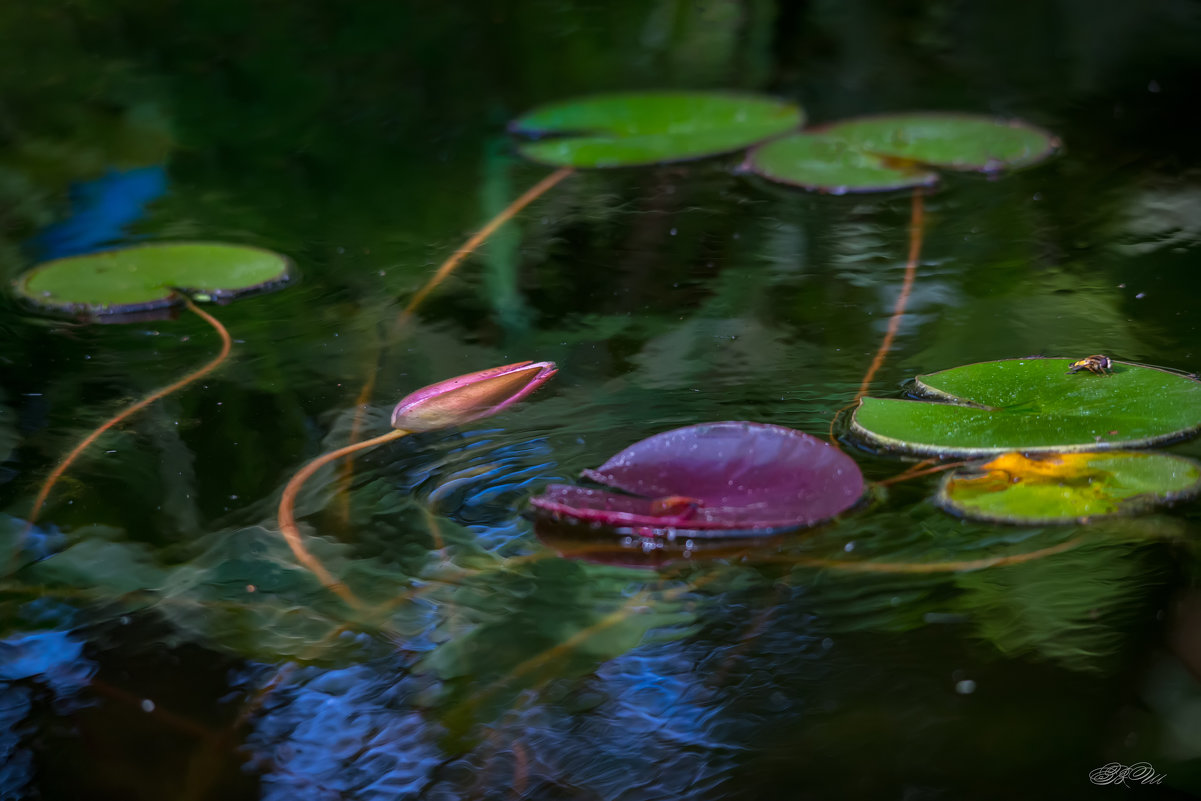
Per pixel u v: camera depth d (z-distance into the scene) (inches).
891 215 76.5
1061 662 63.5
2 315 73.2
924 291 72.6
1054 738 62.6
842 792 62.2
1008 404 67.8
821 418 68.2
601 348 71.1
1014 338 70.4
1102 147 79.7
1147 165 78.2
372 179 80.8
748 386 69.4
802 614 64.5
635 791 62.4
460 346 71.5
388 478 67.5
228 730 63.4
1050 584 64.6
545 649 64.2
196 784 62.8
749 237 75.8
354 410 69.4
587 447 67.9
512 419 68.8
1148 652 63.5
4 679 64.1
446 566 65.7
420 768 62.9
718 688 63.6
